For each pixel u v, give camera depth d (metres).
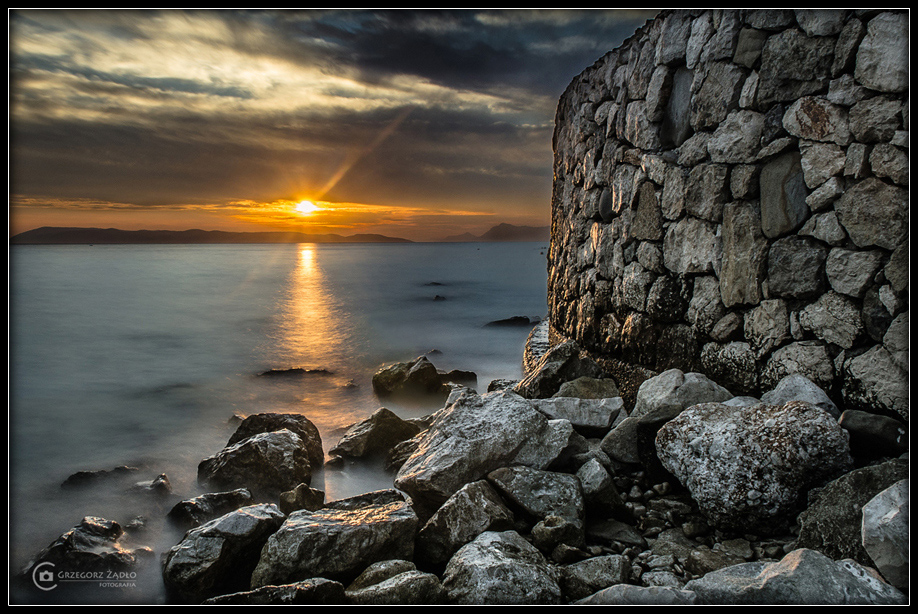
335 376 10.28
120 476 5.34
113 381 10.00
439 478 3.42
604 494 3.26
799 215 3.37
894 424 2.80
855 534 2.47
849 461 2.78
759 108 3.55
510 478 3.31
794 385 3.26
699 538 3.01
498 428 3.66
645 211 4.55
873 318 3.01
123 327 16.03
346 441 5.32
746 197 3.66
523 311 19.83
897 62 2.86
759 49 3.54
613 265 5.05
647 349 4.55
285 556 2.86
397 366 8.53
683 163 4.14
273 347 13.25
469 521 3.01
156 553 3.75
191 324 16.69
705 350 4.01
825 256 3.25
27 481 5.39
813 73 3.25
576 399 4.18
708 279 3.96
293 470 4.55
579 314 5.80
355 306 21.23
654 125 4.47
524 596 2.43
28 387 9.50
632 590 2.29
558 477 3.32
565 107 6.71
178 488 5.08
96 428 7.24
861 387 3.05
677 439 3.19
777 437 2.87
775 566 2.34
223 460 4.73
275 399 8.76
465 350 12.55
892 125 2.90
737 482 2.89
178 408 8.27
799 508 2.83
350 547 2.88
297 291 27.05
